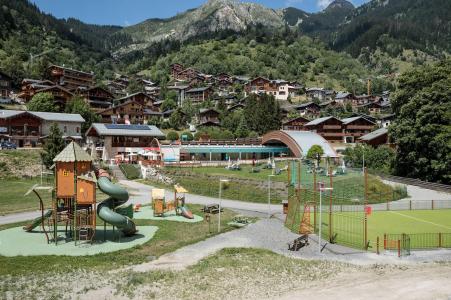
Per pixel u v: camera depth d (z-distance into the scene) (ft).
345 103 592.19
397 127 231.30
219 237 117.19
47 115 318.04
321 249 108.88
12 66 493.77
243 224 133.69
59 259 93.56
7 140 290.56
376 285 85.30
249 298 77.71
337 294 80.33
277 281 86.33
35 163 238.68
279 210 161.07
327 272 92.43
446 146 207.72
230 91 631.15
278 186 190.19
